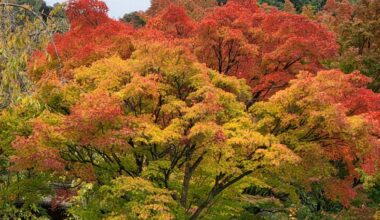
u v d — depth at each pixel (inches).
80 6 797.2
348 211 728.3
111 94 479.2
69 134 448.1
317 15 1505.9
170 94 525.0
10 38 296.4
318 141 509.7
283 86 702.5
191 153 500.4
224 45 701.9
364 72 1016.2
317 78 542.3
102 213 547.2
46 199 821.2
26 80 310.7
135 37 660.7
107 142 428.5
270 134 490.6
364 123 470.0
